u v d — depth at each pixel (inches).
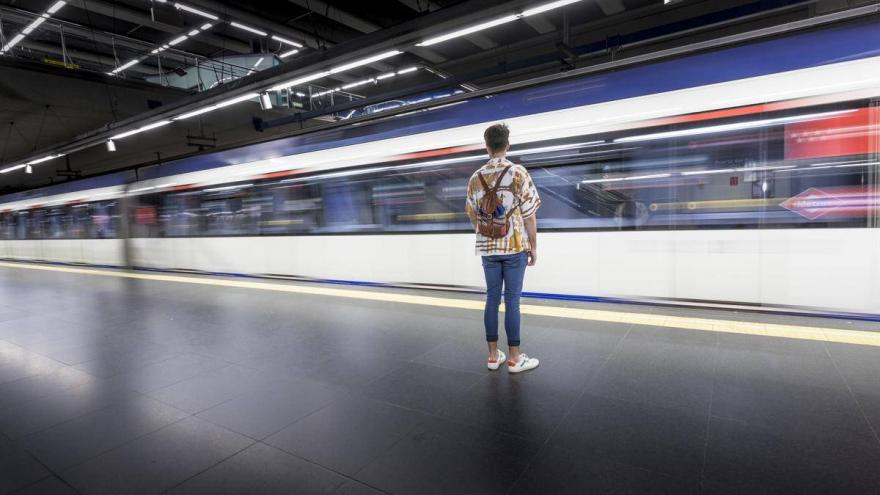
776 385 110.3
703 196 172.9
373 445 92.8
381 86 682.2
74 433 102.6
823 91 151.2
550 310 186.5
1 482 84.9
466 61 566.3
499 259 122.6
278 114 669.3
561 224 201.0
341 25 498.9
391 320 187.9
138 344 169.9
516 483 78.2
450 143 227.0
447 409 106.8
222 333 180.5
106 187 443.8
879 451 82.0
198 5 387.5
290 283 288.5
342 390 120.6
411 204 243.8
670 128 175.8
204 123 627.8
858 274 152.1
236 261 329.7
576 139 194.1
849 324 150.5
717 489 73.9
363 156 258.5
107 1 431.8
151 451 93.8
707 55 170.6
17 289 324.5
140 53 588.7
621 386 114.4
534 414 102.3
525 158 206.1
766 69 160.7
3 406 118.2
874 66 144.4
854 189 150.3
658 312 175.9
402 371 131.9
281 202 300.2
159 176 388.8
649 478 77.7
